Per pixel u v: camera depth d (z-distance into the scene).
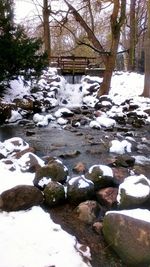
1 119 11.80
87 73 21.08
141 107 14.15
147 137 10.27
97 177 5.61
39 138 9.87
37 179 5.54
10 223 4.49
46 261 3.76
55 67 21.66
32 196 4.98
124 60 33.50
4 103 12.29
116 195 5.26
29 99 13.98
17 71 14.10
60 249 3.99
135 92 17.47
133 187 4.98
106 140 9.70
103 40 36.84
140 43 31.61
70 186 5.23
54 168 5.66
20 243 4.07
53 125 11.77
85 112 13.86
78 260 3.82
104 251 4.08
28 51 13.88
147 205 4.90
